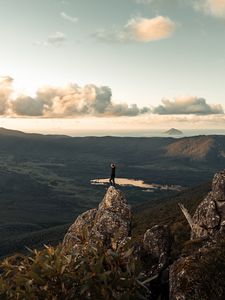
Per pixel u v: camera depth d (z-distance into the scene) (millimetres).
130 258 10445
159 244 15375
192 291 11016
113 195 26047
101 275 9023
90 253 10266
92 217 27234
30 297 8914
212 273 11250
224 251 11828
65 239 27031
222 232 15031
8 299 9094
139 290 9773
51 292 9055
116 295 9016
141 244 15898
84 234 12086
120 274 9414
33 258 9938
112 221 24031
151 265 14844
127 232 23875
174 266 12445
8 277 9703
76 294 9039
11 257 9992
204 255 12016
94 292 9016
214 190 27141
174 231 37719
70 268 9445
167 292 12953
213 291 10891
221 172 28203
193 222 27172
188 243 17125
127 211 25297
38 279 9047
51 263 9469
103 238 23078
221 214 25875
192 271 11516
